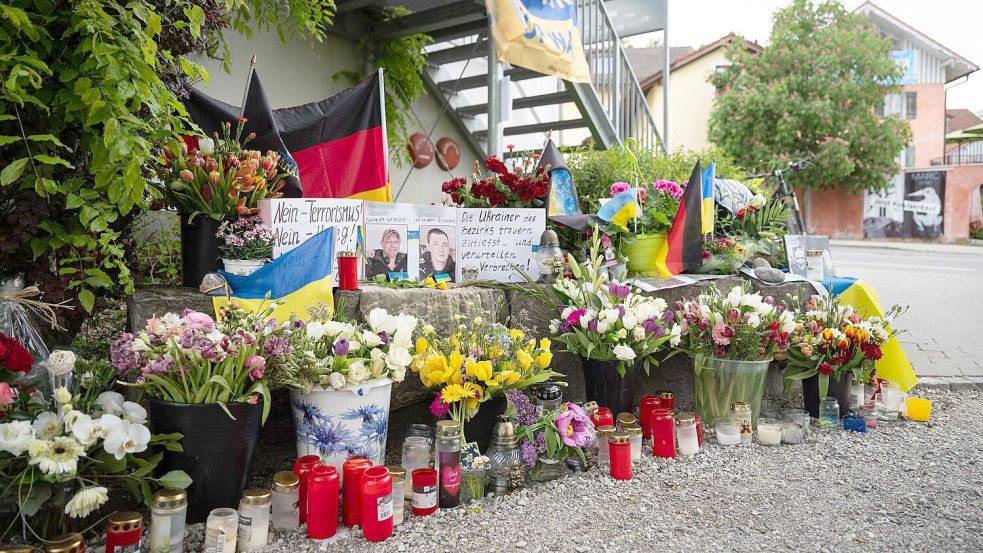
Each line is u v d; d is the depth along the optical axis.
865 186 22.64
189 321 2.34
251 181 2.93
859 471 3.15
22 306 2.41
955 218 23.47
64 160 2.49
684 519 2.57
